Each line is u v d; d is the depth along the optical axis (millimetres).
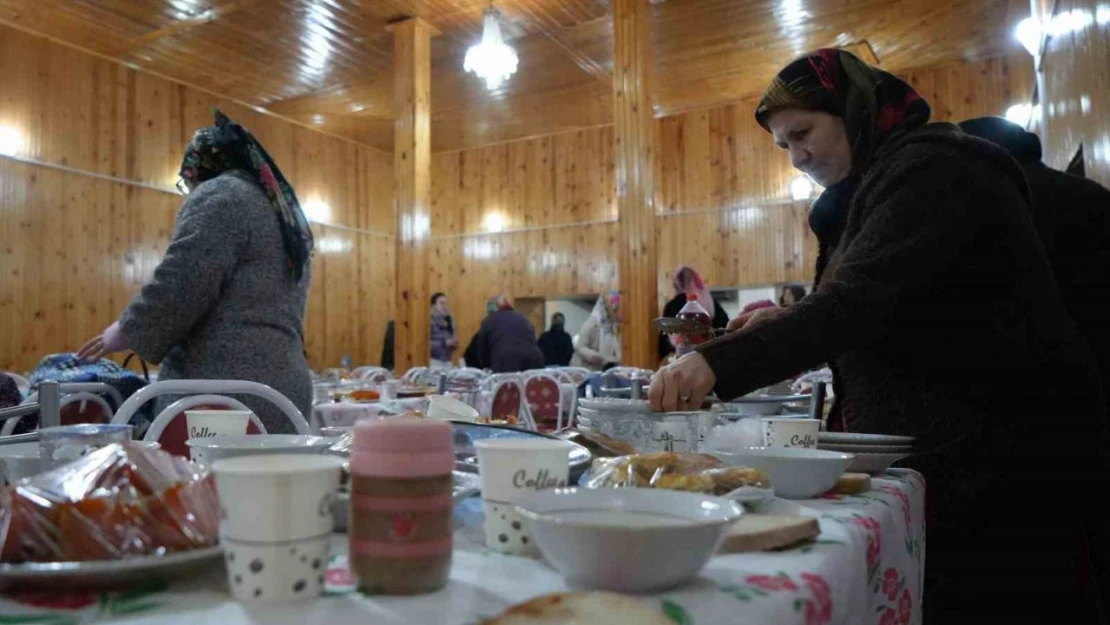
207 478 568
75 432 726
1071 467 1184
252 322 1814
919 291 1204
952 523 1205
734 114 8648
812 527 623
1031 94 6297
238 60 7109
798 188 8258
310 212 9102
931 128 1228
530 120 9078
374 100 8219
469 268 10117
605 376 3482
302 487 477
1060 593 1181
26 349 6422
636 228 5000
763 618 459
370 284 9852
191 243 1732
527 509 552
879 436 1082
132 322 1709
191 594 484
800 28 6543
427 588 485
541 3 5895
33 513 495
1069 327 1221
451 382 3791
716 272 8641
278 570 469
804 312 1010
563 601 445
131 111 7258
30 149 6516
